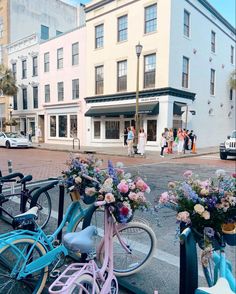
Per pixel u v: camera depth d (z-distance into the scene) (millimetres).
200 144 23516
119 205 2543
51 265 2910
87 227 2449
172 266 3469
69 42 25109
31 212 2799
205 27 23094
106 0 21656
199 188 2287
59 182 3582
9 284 2596
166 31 18672
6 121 30906
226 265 2207
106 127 22797
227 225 2195
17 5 32969
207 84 24031
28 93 30047
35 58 28953
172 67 19062
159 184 8148
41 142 28734
